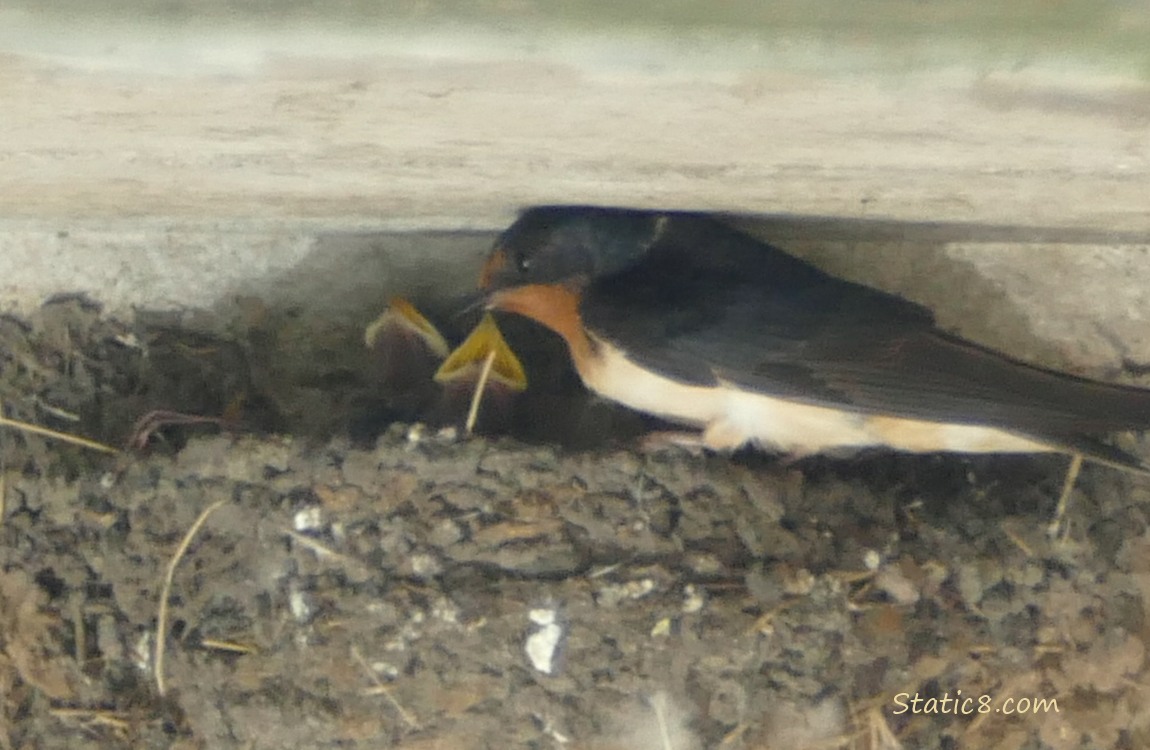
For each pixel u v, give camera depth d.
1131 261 6.61
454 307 6.95
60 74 3.69
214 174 5.02
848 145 4.35
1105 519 6.65
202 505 6.09
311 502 6.02
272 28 3.46
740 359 6.20
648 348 6.26
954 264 6.61
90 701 6.14
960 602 6.25
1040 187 4.98
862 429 6.33
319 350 6.92
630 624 5.89
